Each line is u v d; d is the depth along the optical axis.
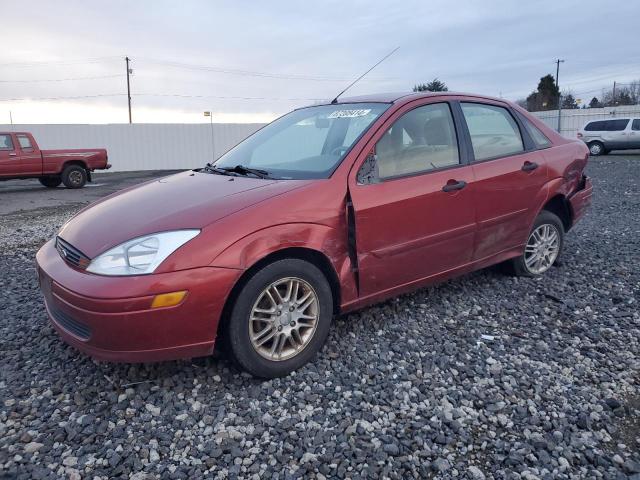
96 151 17.80
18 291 4.98
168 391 3.06
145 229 2.96
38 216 10.68
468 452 2.55
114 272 2.82
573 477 2.37
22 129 26.41
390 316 4.09
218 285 2.86
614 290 4.68
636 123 23.52
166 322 2.80
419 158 3.86
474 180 4.09
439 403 2.94
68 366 3.38
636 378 3.21
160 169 29.06
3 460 2.47
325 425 2.74
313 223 3.22
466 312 4.18
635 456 2.52
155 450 2.55
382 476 2.38
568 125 34.97
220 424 2.75
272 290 3.12
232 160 4.27
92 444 2.61
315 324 3.30
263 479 2.36
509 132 4.62
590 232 7.15
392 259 3.63
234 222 2.96
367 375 3.22
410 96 4.08
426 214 3.77
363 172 3.52
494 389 3.07
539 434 2.67
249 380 3.18
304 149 3.96
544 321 4.02
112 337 2.79
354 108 4.12
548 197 4.74
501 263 5.05
